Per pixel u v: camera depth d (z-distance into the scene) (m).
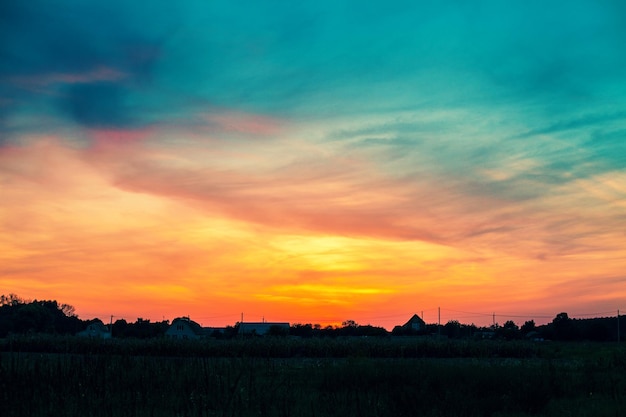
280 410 14.16
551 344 64.38
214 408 14.54
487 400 15.65
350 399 15.12
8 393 14.41
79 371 17.20
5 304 93.88
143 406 14.45
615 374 26.16
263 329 109.12
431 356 52.28
